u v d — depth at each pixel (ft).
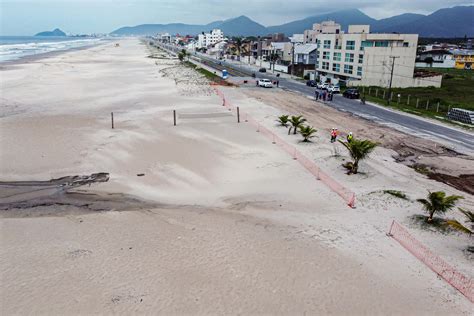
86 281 43.68
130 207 65.00
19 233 55.06
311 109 157.99
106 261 47.62
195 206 64.90
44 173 80.48
